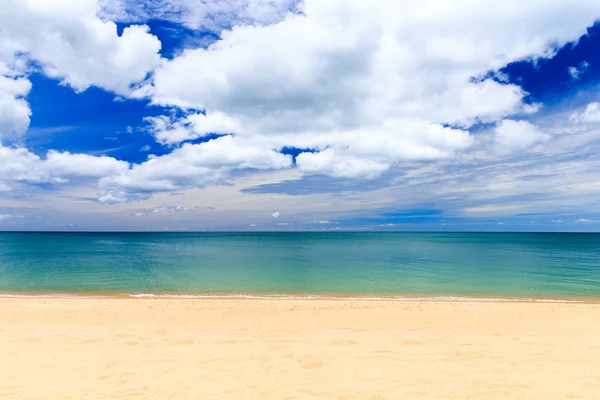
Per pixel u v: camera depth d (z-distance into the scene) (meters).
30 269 25.89
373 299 15.25
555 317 11.41
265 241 88.81
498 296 16.44
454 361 7.25
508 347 8.24
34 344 8.33
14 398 5.47
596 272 24.56
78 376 6.40
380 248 53.72
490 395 5.63
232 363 7.10
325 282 20.39
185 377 6.36
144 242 77.69
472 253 42.75
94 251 45.66
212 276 22.59
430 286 19.09
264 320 10.87
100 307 12.77
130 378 6.31
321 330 9.73
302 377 6.38
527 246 61.72
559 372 6.63
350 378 6.33
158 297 15.66
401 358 7.43
